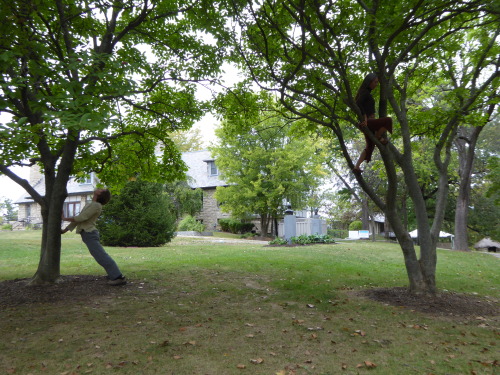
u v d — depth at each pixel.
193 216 31.34
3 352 3.95
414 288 7.21
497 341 4.64
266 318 5.43
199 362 3.74
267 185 26.88
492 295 8.09
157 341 4.32
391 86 7.60
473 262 14.90
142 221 17.19
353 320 5.45
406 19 5.69
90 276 8.23
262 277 8.91
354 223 46.94
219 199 27.64
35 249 16.20
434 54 8.20
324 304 6.41
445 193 7.63
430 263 7.27
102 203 7.41
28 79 5.39
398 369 3.68
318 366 3.71
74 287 7.05
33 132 4.95
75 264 10.78
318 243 19.06
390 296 7.07
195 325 5.00
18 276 8.99
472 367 3.75
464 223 22.00
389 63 7.14
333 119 7.08
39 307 5.77
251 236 27.77
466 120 8.06
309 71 6.66
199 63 8.73
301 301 6.59
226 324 5.07
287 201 27.30
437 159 7.81
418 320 5.58
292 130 9.61
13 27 5.79
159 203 18.03
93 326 4.85
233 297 6.79
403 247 7.36
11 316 5.28
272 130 25.66
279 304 6.33
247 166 27.14
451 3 5.66
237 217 28.38
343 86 7.33
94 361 3.73
